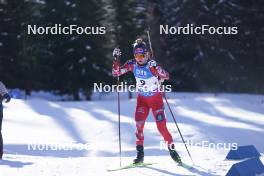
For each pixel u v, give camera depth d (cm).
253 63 7306
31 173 1270
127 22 6222
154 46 7012
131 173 1248
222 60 7056
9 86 5812
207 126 2678
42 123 2717
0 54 5641
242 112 3512
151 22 6962
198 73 7075
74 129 2611
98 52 5778
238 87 7269
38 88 6084
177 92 7138
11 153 2097
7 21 5625
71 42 5725
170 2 7488
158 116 1391
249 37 7281
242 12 7244
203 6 6962
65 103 3662
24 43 5725
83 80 5772
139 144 1393
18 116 2859
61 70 5822
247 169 1161
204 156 1595
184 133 2503
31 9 5722
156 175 1221
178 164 1355
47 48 5834
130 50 6191
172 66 7319
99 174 1247
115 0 6153
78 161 1478
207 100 3881
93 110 3322
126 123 2742
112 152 2131
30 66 5844
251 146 1503
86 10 5697
